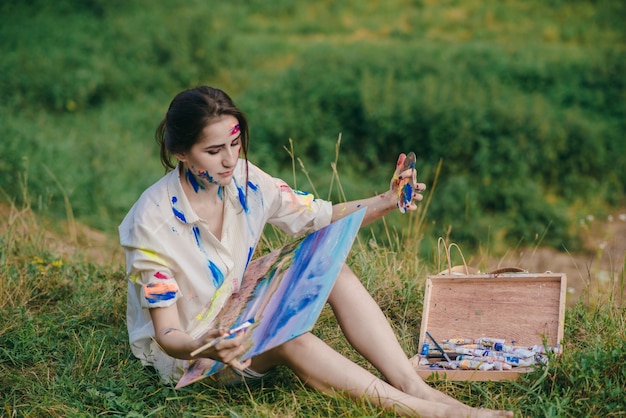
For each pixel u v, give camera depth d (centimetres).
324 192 968
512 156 1037
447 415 265
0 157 859
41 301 403
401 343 347
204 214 298
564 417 275
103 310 383
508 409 280
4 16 1413
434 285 348
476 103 1089
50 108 1173
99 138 1040
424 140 1062
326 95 1124
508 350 312
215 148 279
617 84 1229
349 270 305
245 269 313
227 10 1669
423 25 1617
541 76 1255
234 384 303
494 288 338
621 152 1080
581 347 338
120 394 310
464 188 985
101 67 1251
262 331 270
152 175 962
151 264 286
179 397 294
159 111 1183
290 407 289
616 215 1010
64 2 1459
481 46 1385
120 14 1458
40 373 329
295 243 318
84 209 850
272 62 1456
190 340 267
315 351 281
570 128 1073
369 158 1060
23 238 486
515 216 973
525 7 1669
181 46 1345
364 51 1294
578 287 748
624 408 274
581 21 1582
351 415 272
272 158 1066
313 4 1766
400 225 873
